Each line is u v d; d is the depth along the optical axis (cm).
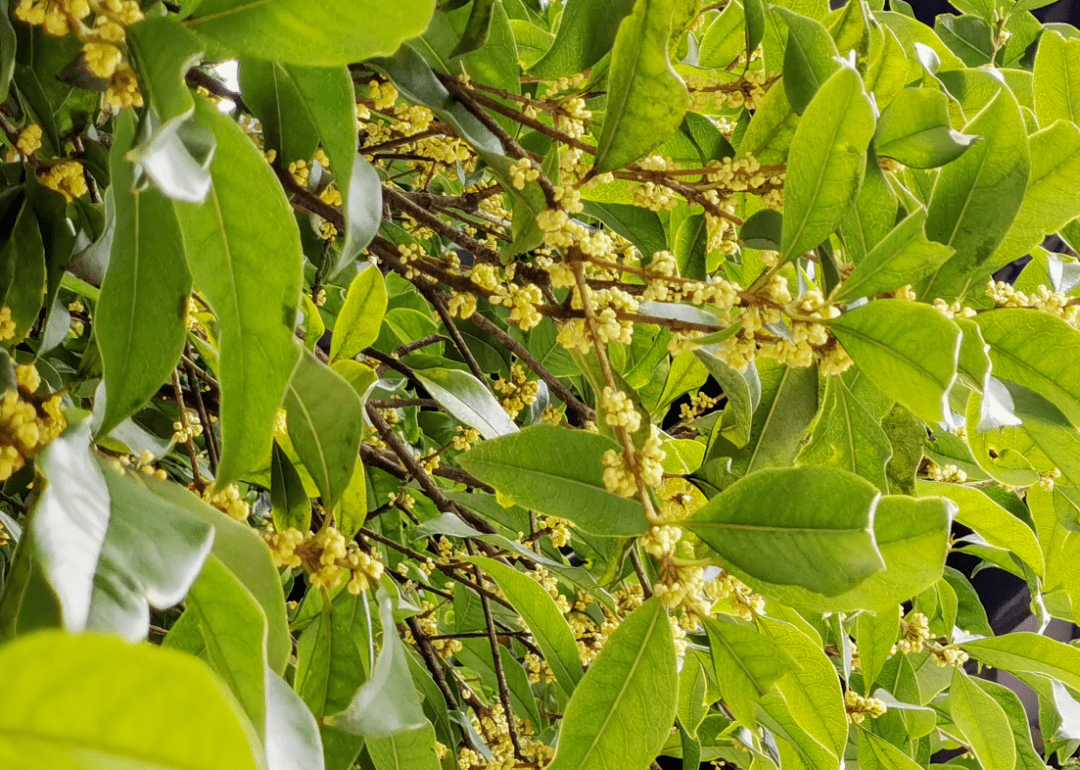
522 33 141
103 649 56
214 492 112
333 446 118
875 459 131
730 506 120
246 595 107
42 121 123
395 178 179
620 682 121
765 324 121
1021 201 128
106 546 104
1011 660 155
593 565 172
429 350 178
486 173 148
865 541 117
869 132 120
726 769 233
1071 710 160
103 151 126
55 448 104
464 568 153
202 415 135
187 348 140
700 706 141
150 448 121
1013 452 142
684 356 144
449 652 155
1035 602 171
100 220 127
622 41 120
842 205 121
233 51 110
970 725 155
